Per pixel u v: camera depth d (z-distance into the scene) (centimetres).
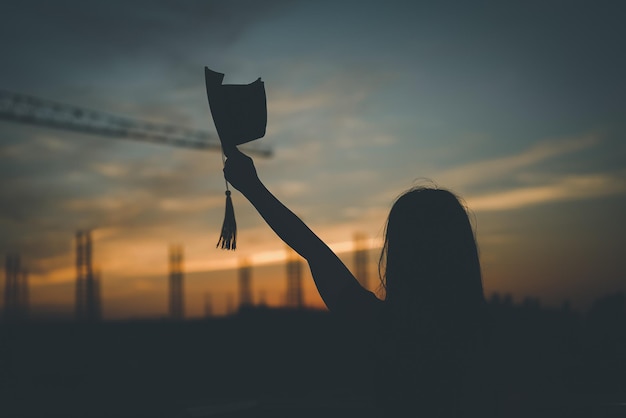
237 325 3050
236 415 395
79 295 5831
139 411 1656
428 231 112
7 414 2100
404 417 110
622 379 197
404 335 111
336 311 121
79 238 5894
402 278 113
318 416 345
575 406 155
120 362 3091
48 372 3053
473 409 105
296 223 128
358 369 118
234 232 130
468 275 110
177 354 3078
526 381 101
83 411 2062
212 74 126
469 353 106
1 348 3547
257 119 125
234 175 128
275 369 2430
